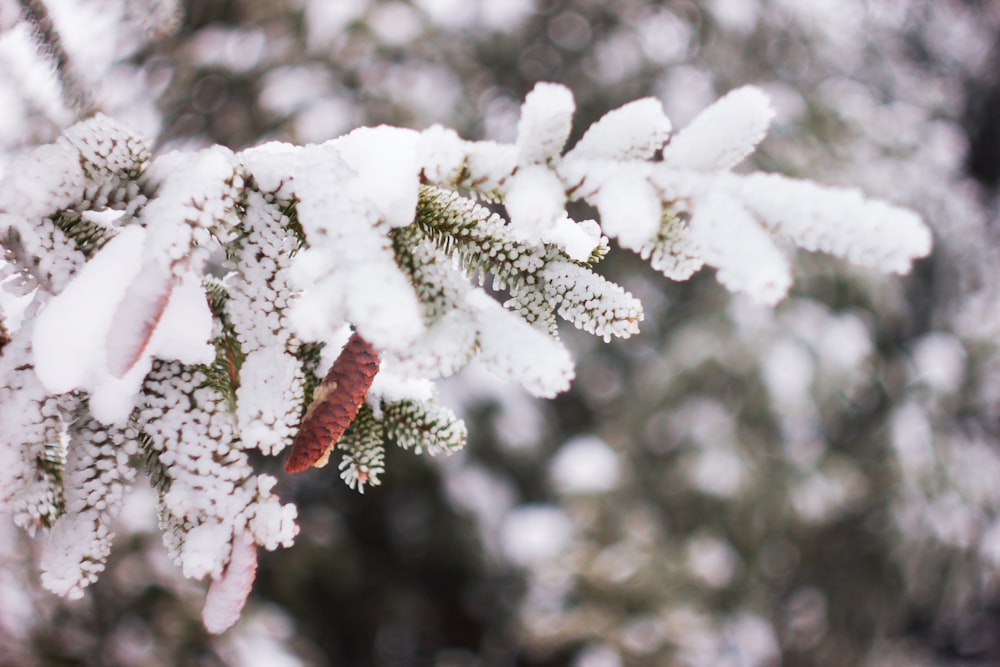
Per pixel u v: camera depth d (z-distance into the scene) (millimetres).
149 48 3277
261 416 675
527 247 731
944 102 5520
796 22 4574
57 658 2213
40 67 1126
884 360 4367
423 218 740
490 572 4422
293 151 700
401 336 509
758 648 3875
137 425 719
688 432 3967
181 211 607
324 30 3789
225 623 676
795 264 3951
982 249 4996
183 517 693
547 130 569
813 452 4023
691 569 3898
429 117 3736
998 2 5797
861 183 4305
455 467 4301
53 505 723
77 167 688
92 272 679
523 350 559
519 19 4352
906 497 4051
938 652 5156
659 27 4387
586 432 4707
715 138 537
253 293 687
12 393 688
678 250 562
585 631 3881
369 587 4453
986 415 4539
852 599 4074
